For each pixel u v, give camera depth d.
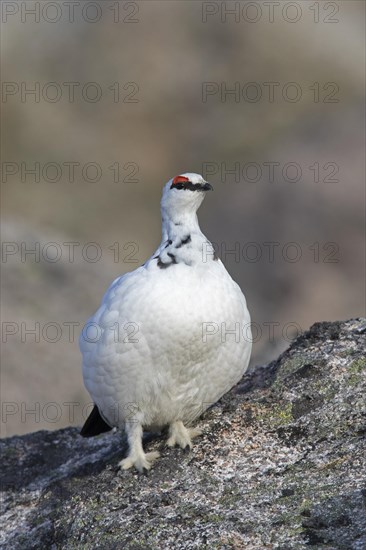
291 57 29.17
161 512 5.99
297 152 22.47
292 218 20.20
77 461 7.65
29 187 25.88
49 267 16.06
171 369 6.49
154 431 7.28
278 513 5.68
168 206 6.68
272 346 11.11
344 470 5.93
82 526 6.14
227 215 21.14
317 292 18.25
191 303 6.35
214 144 27.22
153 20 30.28
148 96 28.59
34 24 30.78
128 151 27.30
